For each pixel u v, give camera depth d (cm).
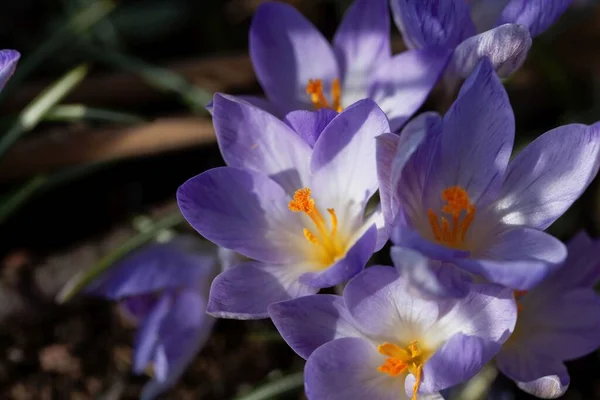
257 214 38
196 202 37
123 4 51
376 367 37
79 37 49
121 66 48
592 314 38
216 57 49
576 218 47
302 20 41
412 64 39
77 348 44
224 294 37
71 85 43
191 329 41
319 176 38
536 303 39
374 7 41
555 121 49
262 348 45
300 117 37
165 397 44
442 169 37
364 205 37
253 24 41
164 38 52
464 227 37
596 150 36
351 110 36
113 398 44
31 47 50
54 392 44
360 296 36
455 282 35
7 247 46
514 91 49
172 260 41
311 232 38
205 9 52
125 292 41
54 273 45
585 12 50
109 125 46
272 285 37
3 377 44
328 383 36
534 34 39
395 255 34
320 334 36
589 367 44
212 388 44
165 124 45
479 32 40
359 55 41
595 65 50
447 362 35
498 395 42
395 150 35
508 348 38
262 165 38
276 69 41
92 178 48
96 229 47
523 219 37
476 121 37
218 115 38
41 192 46
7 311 44
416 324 37
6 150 43
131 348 44
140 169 48
